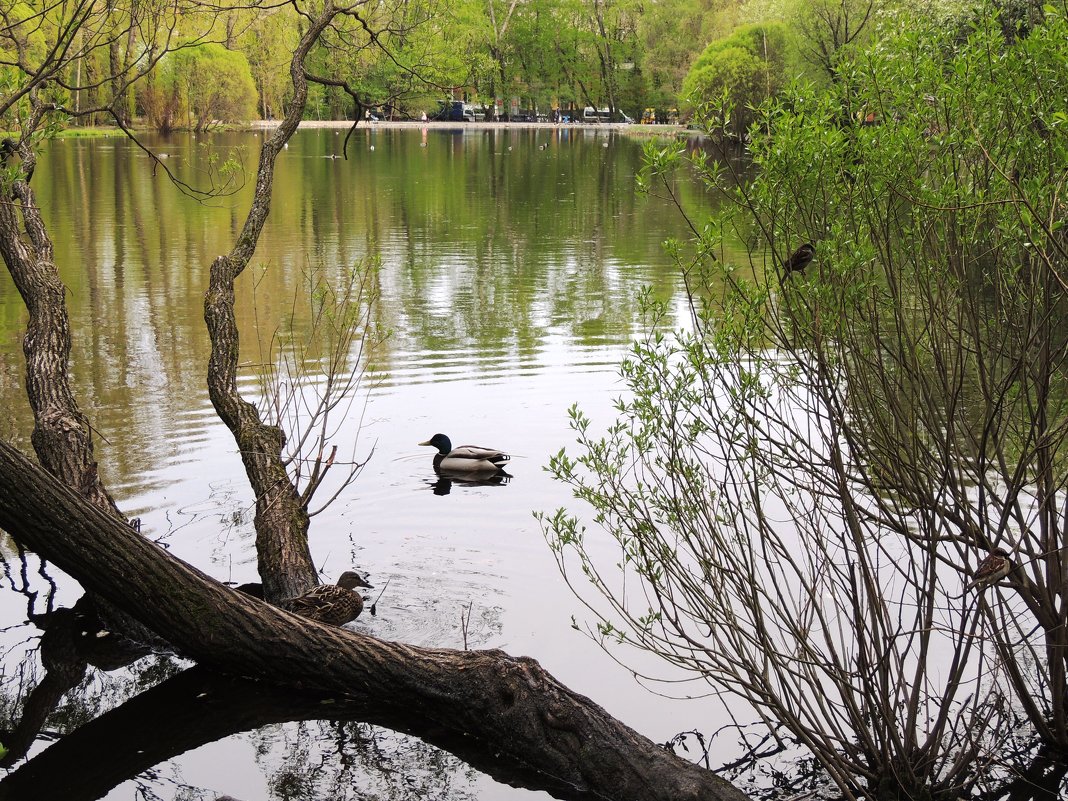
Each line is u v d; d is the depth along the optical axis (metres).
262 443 8.84
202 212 27.78
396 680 6.17
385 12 12.85
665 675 6.47
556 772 5.61
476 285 18.36
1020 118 5.15
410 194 33.78
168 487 9.16
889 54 5.30
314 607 6.93
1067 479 5.89
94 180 35.34
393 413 11.23
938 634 6.75
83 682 6.58
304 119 82.12
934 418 5.51
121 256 20.61
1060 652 5.57
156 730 6.07
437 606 7.25
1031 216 4.86
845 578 6.64
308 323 15.21
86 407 11.25
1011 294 5.59
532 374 12.62
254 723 6.15
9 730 6.07
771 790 5.50
